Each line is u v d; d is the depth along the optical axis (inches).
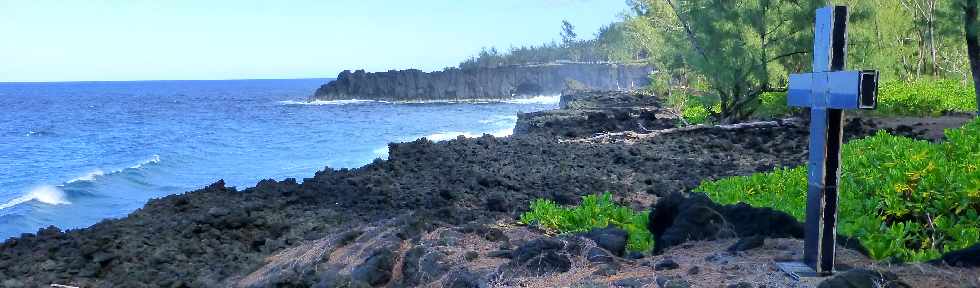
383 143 1756.9
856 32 996.6
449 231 304.2
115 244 411.8
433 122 2741.1
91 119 3267.7
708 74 1003.3
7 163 1521.9
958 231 277.0
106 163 1467.8
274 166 1300.4
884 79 1050.7
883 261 224.4
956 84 1406.3
